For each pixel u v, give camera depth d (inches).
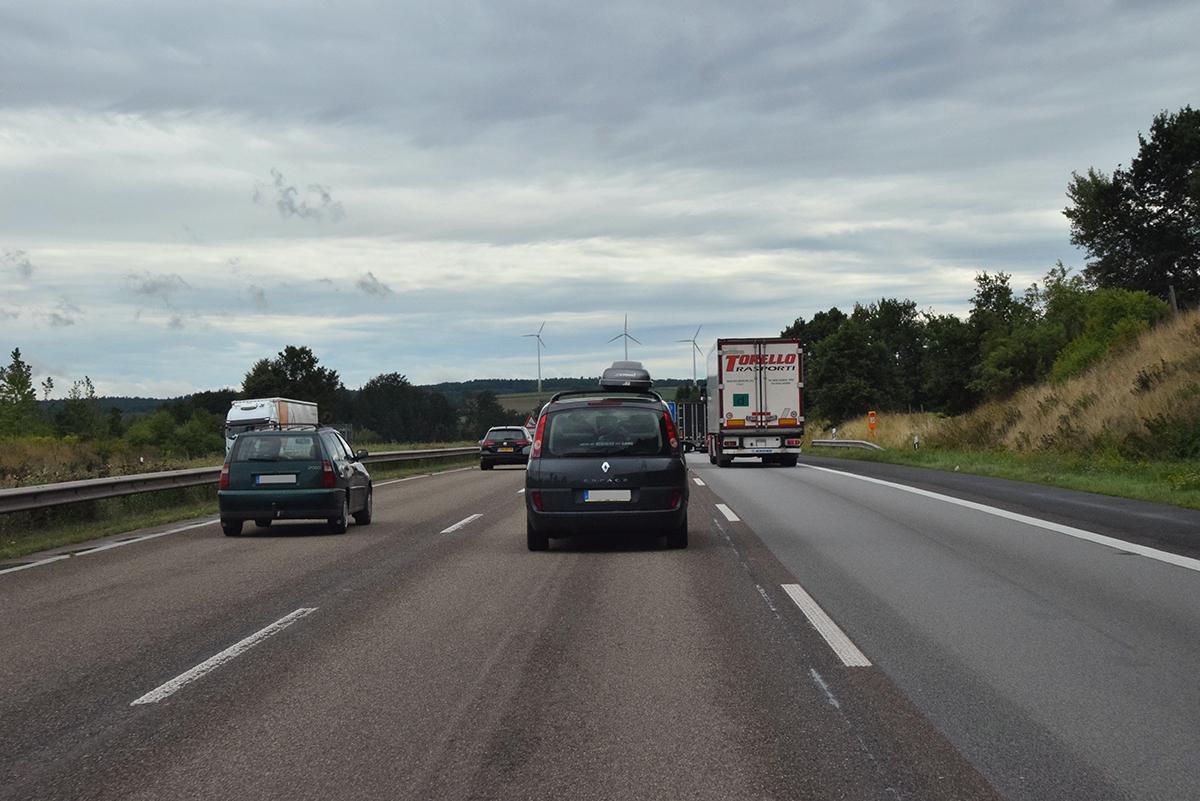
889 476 1061.8
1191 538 516.7
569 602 371.9
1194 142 2470.5
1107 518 609.3
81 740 217.6
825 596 374.3
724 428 1337.4
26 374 2942.9
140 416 4505.4
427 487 1087.0
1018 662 272.4
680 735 213.5
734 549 510.0
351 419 7190.0
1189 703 233.0
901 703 234.5
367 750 207.3
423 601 378.6
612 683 256.2
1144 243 2544.3
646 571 443.8
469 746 208.7
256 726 225.0
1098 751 199.9
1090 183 2765.7
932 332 3265.3
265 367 4766.2
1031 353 2399.1
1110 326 1873.8
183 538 620.7
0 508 618.5
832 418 4084.6
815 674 261.9
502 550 528.7
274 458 620.4
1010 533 551.8
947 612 341.7
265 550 550.6
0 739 219.5
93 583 442.6
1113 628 313.9
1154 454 1023.0
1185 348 1378.0
